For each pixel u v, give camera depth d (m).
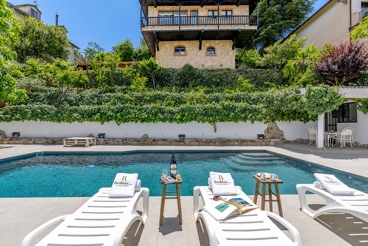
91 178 5.83
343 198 2.85
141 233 2.60
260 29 19.47
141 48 21.91
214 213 2.29
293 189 4.85
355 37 10.17
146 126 11.73
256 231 2.02
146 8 16.89
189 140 11.01
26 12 19.53
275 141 10.97
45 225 2.07
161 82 14.69
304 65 12.73
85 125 11.78
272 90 11.65
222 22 15.70
